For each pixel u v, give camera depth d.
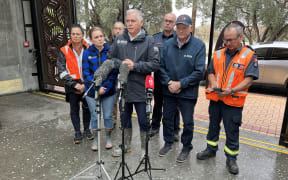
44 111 4.52
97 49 2.78
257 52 6.77
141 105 2.58
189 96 2.55
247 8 11.37
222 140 3.32
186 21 2.31
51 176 2.47
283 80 6.38
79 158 2.83
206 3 10.54
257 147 3.15
